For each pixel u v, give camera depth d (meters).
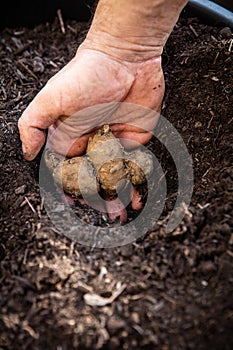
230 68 0.48
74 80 0.41
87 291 0.37
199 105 0.47
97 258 0.39
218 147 0.45
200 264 0.38
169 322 0.35
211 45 0.49
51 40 0.61
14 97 0.53
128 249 0.39
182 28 0.52
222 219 0.40
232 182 0.42
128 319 0.35
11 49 0.60
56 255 0.39
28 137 0.44
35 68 0.57
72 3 0.60
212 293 0.36
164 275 0.37
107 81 0.42
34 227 0.41
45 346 0.35
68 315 0.36
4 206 0.44
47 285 0.38
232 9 0.54
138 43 0.41
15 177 0.46
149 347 0.35
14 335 0.36
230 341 0.35
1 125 0.50
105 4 0.40
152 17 0.40
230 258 0.38
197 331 0.35
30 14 0.62
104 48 0.42
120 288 0.37
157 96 0.45
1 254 0.41
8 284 0.38
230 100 0.47
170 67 0.50
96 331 0.35
